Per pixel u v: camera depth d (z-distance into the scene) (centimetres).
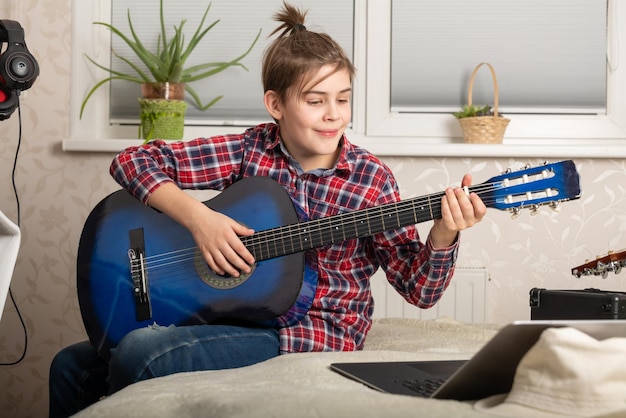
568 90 261
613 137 259
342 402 83
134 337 144
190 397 97
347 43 263
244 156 176
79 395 170
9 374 261
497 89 251
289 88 163
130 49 266
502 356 86
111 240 167
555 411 82
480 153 245
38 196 259
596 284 249
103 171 258
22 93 260
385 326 196
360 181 168
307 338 157
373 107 262
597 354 82
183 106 249
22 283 260
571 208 250
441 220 152
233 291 158
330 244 158
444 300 246
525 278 250
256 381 106
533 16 261
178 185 176
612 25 260
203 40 265
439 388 90
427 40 262
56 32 261
